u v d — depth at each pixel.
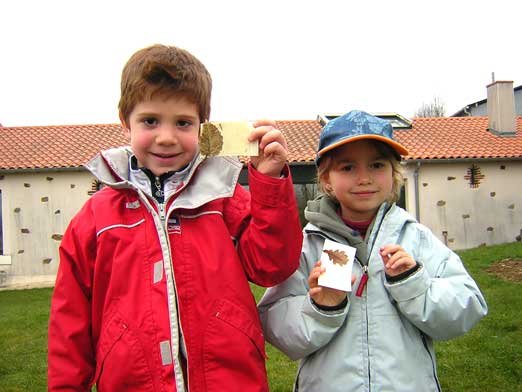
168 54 1.80
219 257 1.73
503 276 8.99
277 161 1.66
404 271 1.87
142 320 1.65
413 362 1.91
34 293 12.43
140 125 1.76
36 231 14.32
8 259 14.17
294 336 1.94
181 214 1.78
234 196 1.93
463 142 16.14
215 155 1.68
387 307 1.96
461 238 15.26
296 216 1.73
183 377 1.65
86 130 16.72
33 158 14.59
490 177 15.52
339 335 1.97
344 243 2.06
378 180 2.03
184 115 1.75
